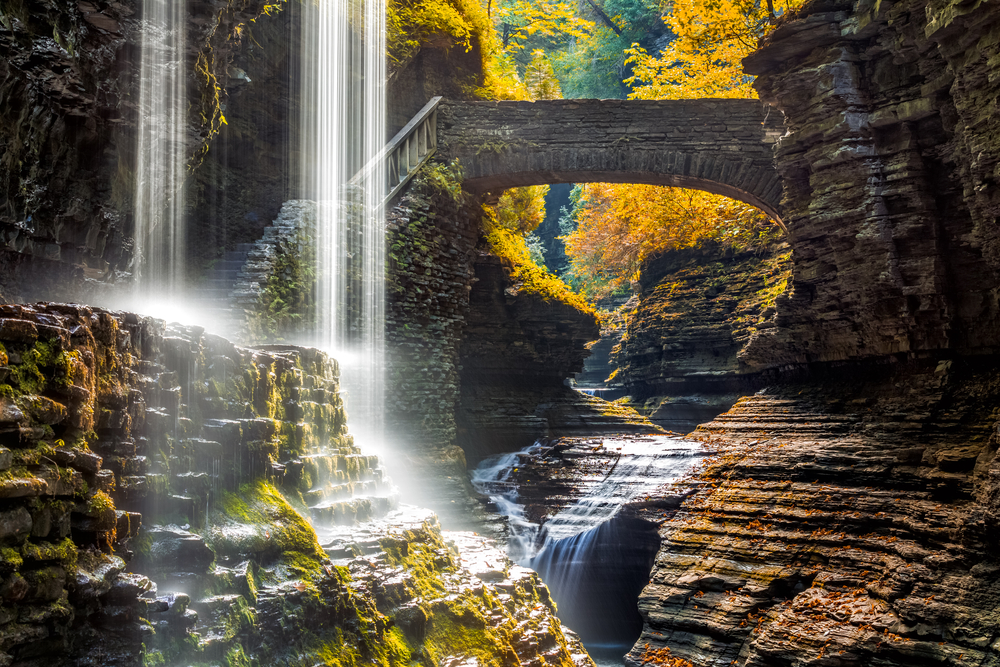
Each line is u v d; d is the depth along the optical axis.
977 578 11.67
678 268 30.64
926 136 15.32
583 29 44.47
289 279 15.68
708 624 13.95
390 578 6.44
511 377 25.64
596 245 34.22
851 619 12.41
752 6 25.02
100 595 4.14
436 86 22.55
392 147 19.34
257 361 6.77
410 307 19.11
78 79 7.11
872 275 15.80
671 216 27.75
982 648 10.93
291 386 7.34
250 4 10.23
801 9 16.39
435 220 20.28
